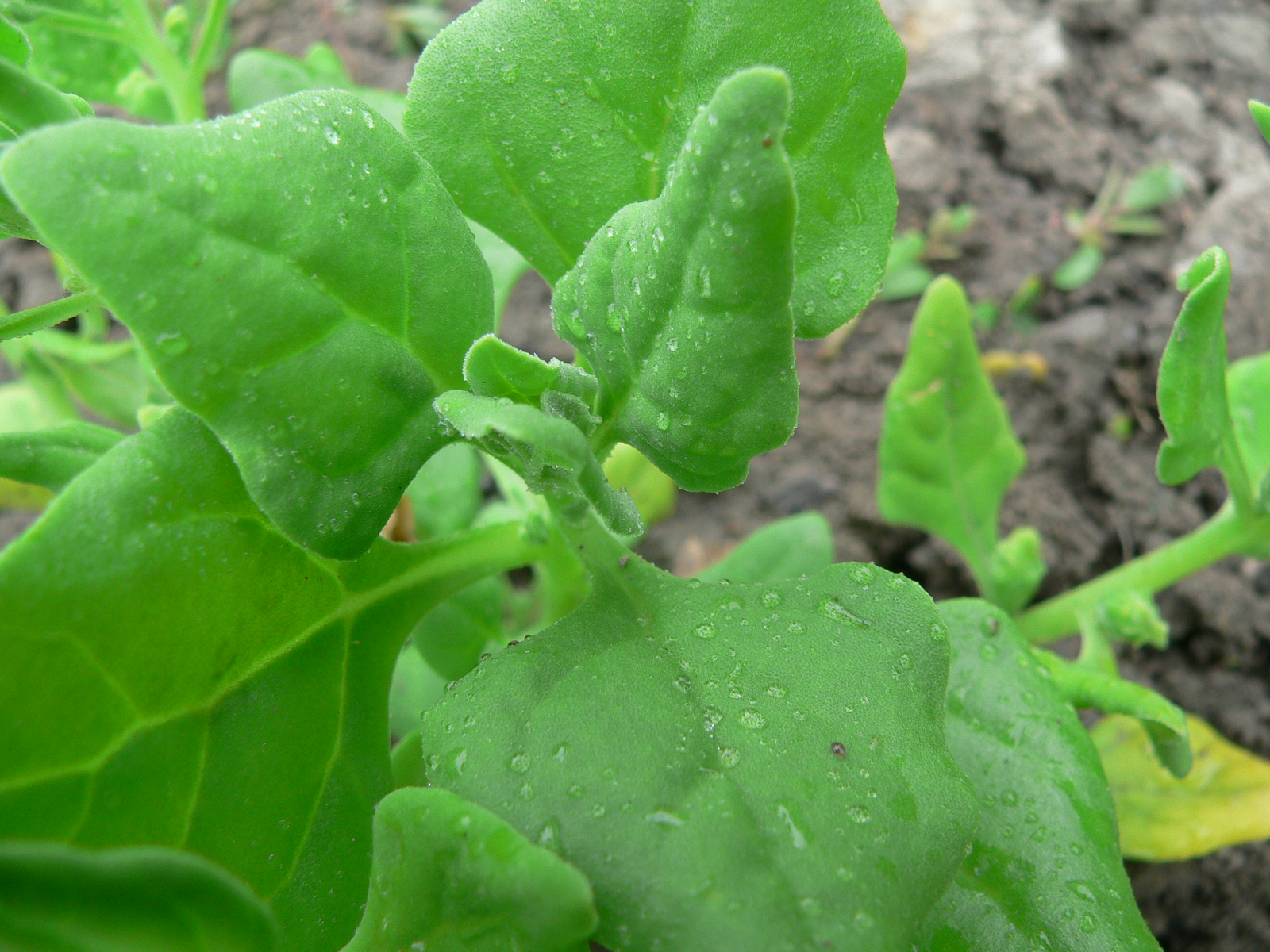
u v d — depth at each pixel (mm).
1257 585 224
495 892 79
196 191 88
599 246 101
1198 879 189
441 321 104
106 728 87
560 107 113
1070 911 107
